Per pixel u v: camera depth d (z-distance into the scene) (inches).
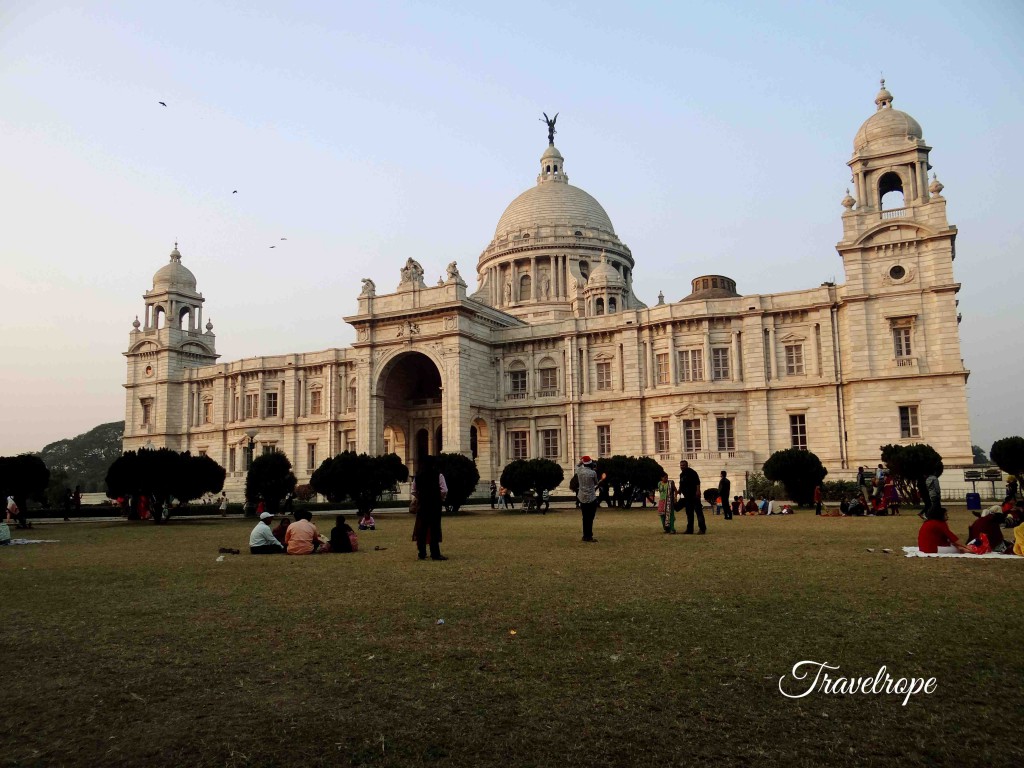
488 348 3494.1
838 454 2770.7
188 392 4441.4
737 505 2030.0
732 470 2851.9
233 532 1609.3
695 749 311.7
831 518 1716.3
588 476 1159.0
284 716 354.3
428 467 952.9
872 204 2721.5
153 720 351.3
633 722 341.1
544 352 3420.3
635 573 772.6
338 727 339.9
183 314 4822.8
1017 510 1046.4
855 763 295.6
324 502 3004.4
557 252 4549.7
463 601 622.5
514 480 2375.7
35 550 1168.8
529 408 3405.5
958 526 1382.9
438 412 3592.5
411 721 345.7
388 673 417.7
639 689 384.5
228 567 892.6
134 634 520.4
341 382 3951.8
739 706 359.9
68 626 549.0
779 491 2445.9
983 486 2368.4
